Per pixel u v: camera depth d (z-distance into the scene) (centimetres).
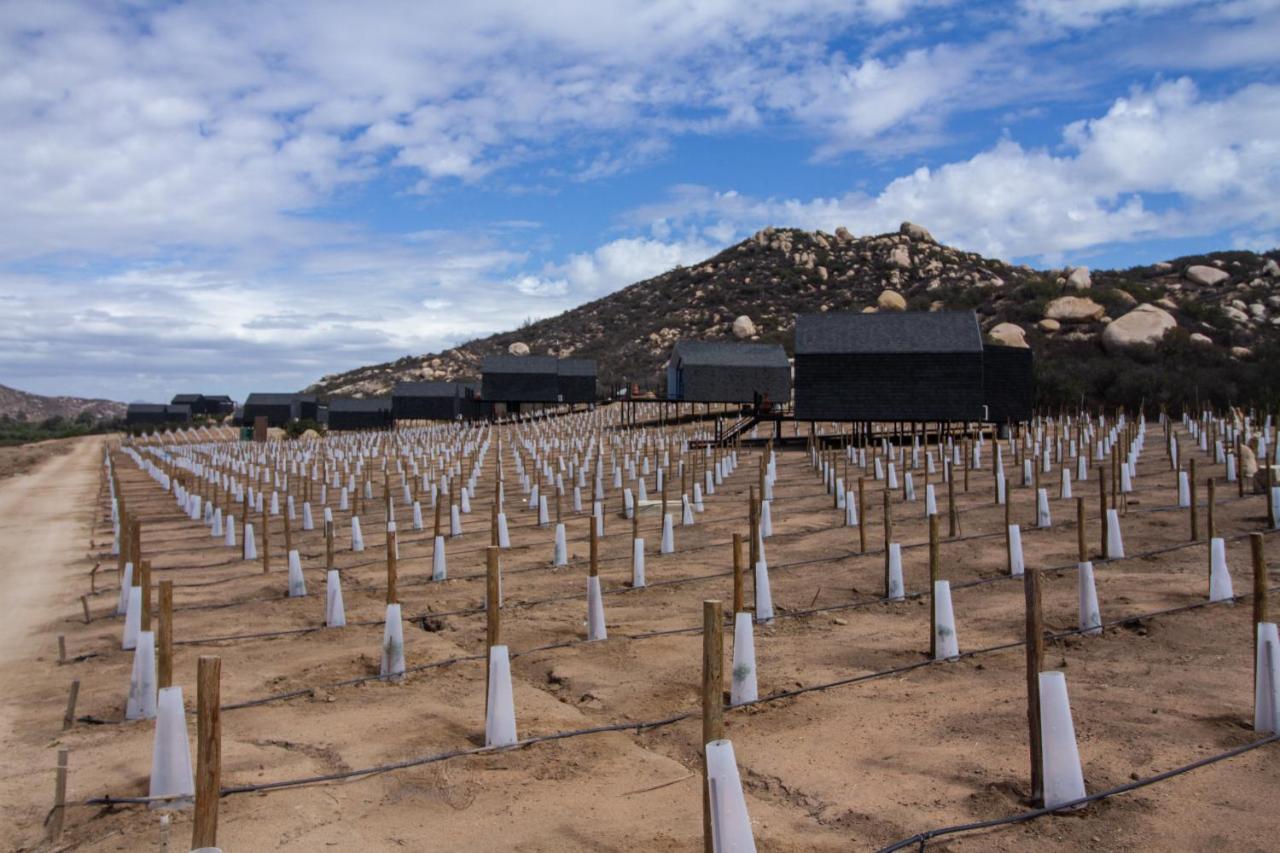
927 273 11825
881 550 1795
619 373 10600
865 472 3266
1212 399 5356
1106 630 1177
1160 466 3045
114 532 2648
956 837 659
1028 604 714
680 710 972
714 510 2530
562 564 1819
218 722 580
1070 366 6028
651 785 784
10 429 13250
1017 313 7438
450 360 15538
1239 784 727
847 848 653
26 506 3800
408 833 706
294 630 1393
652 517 2455
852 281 12131
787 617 1333
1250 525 1852
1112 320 6719
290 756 877
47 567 2177
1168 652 1084
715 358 6247
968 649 1138
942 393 4344
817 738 873
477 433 6925
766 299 12094
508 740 876
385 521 2722
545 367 8388
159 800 766
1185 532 1808
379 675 1122
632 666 1131
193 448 7694
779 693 1002
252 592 1711
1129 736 834
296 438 9944
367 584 1742
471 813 739
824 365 4469
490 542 2169
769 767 809
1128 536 1794
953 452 3447
